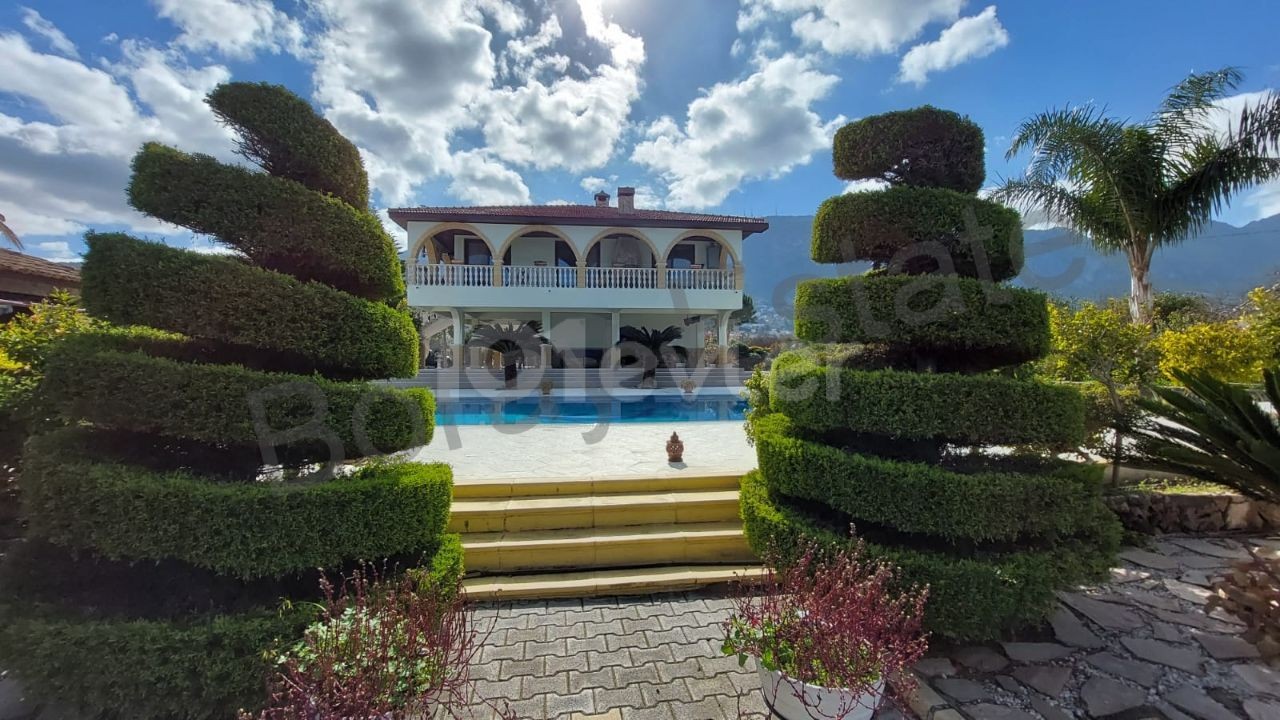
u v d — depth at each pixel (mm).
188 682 2303
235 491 2531
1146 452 4141
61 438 2600
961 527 2771
